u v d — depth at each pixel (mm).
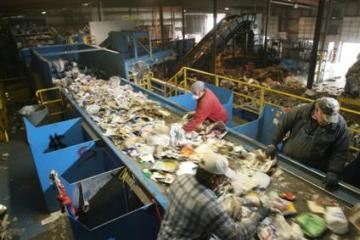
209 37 12906
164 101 4766
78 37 10867
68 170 3365
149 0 18578
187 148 2992
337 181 2242
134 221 2129
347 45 18156
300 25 20141
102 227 2012
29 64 8445
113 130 3545
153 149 2979
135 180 2531
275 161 2586
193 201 1550
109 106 4500
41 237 3289
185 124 3551
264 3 19531
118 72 6703
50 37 10586
